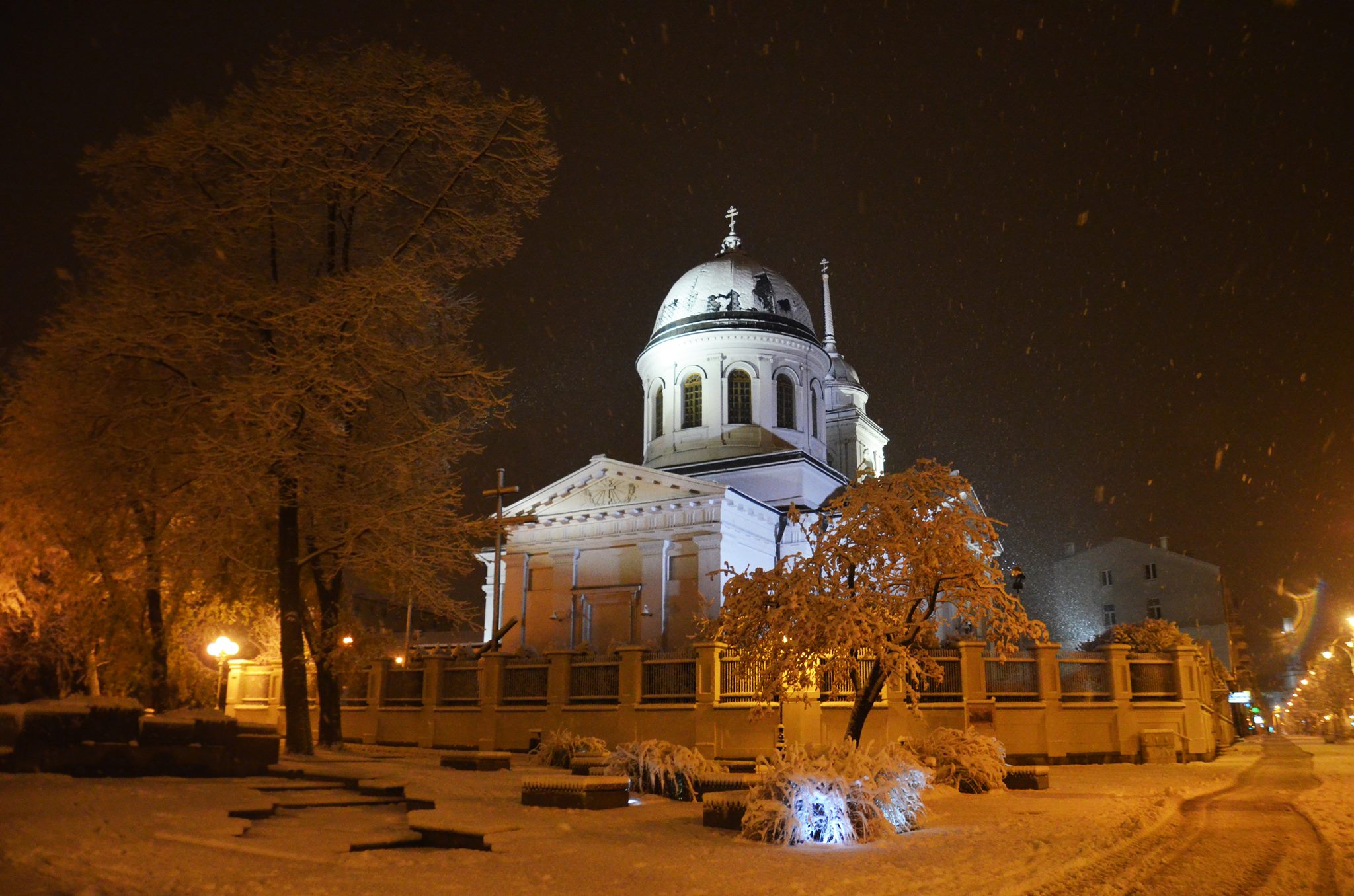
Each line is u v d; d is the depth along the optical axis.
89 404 20.53
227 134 20.27
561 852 9.72
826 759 11.74
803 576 16.98
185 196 20.80
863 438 61.66
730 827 11.62
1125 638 27.98
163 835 9.76
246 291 19.95
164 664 24.81
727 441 49.81
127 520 22.95
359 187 20.97
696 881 8.23
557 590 44.19
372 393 21.95
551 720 24.92
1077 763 22.89
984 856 9.42
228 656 30.16
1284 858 9.11
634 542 43.38
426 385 21.86
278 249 21.59
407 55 21.83
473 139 22.16
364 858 9.24
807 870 8.80
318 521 21.42
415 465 22.30
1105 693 23.75
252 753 15.77
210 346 19.75
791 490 46.72
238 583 24.27
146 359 20.06
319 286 20.55
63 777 13.17
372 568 22.55
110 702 14.55
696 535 42.09
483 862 9.11
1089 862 9.01
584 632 43.19
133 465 20.98
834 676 16.88
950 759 16.22
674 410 51.31
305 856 9.02
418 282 20.17
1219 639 61.69
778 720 21.95
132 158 20.78
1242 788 16.58
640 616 42.19
